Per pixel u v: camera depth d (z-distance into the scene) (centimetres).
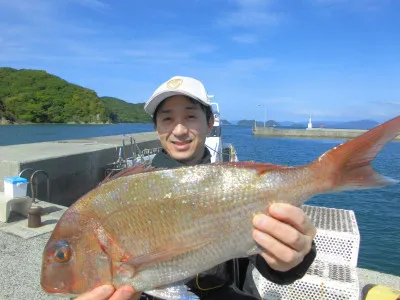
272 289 115
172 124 82
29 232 179
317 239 118
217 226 59
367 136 57
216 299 73
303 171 60
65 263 59
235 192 59
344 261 116
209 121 90
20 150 350
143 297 76
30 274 138
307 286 110
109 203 60
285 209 53
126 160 399
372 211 414
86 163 360
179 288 65
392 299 100
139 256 58
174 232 58
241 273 81
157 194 60
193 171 61
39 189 285
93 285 58
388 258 267
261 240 54
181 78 83
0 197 200
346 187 58
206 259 59
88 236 59
